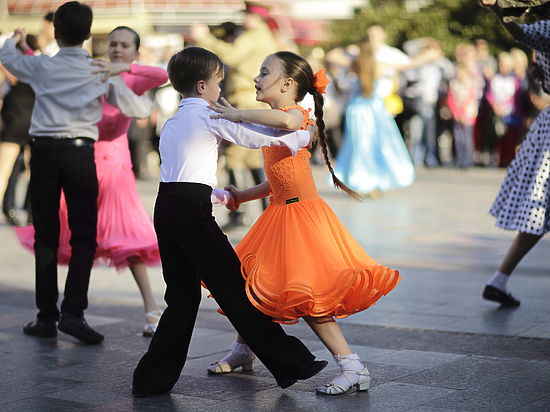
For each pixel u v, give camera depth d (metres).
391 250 8.52
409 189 14.59
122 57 5.55
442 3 23.83
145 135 15.98
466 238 9.32
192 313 4.21
